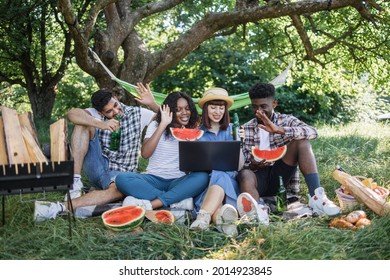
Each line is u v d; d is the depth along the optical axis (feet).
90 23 26.99
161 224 14.84
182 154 15.47
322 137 35.78
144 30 53.83
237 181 16.44
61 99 82.33
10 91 83.92
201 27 32.99
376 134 38.37
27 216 16.11
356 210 16.05
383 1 31.63
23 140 14.10
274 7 29.99
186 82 67.05
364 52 36.83
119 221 14.66
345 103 63.77
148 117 18.13
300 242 13.57
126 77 32.07
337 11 37.22
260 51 44.14
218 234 14.26
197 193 15.97
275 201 17.03
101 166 17.51
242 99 24.64
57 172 13.28
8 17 39.96
